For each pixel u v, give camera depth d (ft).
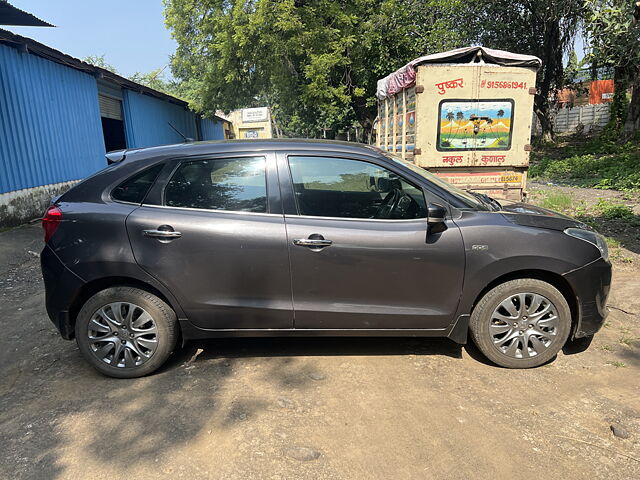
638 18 29.37
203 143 11.82
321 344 12.92
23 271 21.01
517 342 11.19
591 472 7.90
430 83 22.80
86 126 37.83
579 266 10.85
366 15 58.03
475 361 11.78
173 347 11.38
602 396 10.12
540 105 77.97
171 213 10.91
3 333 14.10
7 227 27.55
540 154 71.00
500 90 23.07
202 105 63.41
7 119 27.96
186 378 11.21
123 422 9.47
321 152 11.34
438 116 23.12
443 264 10.78
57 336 13.82
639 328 13.52
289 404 10.03
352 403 10.03
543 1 58.08
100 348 11.12
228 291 10.91
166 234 10.66
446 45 57.72
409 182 11.20
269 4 50.42
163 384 10.96
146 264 10.69
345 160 11.31
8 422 9.56
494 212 11.32
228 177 11.20
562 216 12.06
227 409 9.89
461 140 23.45
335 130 81.41
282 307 10.96
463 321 11.14
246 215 10.93
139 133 51.62
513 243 10.73
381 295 10.96
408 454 8.41
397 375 11.16
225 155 11.31
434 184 11.25
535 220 11.18
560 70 70.13
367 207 11.18
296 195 11.09
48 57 31.96
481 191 24.17
